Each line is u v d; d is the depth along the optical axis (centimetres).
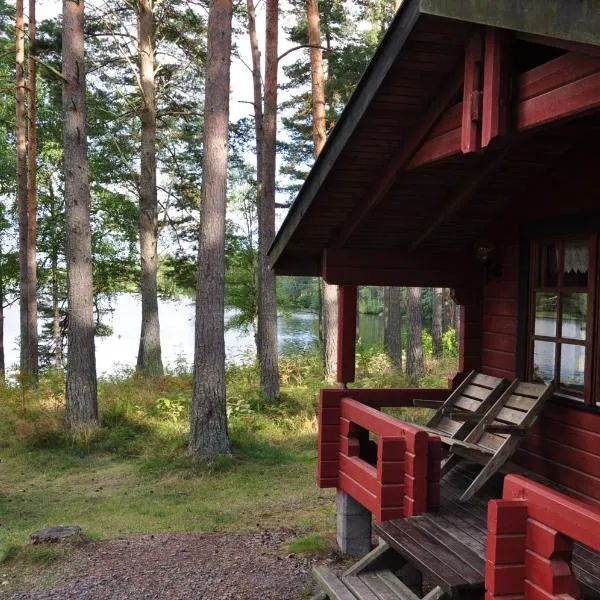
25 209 1858
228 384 1507
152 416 1271
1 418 1274
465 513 454
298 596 525
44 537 661
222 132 1025
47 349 2634
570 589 274
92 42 1939
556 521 273
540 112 291
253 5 1689
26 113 1877
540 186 548
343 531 605
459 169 512
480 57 329
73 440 1120
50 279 2581
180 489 892
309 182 538
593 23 218
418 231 603
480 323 645
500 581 290
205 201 1022
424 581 531
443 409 600
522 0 251
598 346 482
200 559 618
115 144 2228
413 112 417
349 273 608
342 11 2005
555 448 520
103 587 555
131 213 2459
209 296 1020
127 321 5272
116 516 773
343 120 448
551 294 540
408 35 343
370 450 621
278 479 934
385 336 2808
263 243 1427
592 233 487
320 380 1608
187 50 1969
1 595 543
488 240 599
